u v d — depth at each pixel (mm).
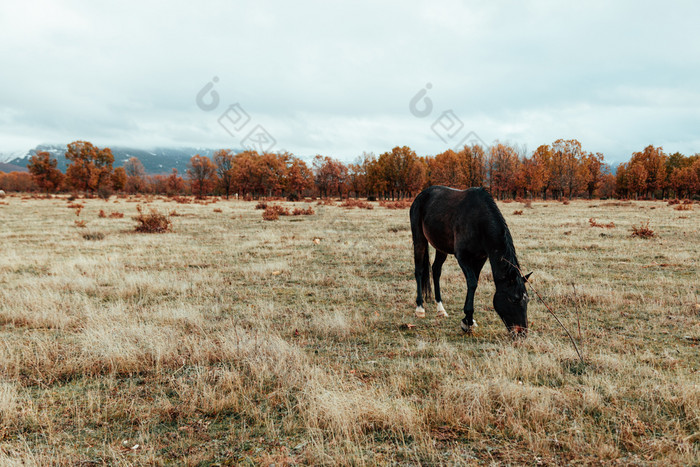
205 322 5582
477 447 2730
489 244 4871
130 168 94938
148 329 4996
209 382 3766
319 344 4855
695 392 3240
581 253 11188
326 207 37562
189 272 9141
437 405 3156
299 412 3180
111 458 2682
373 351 4613
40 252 11859
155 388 3717
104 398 3529
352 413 3039
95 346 4504
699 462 2459
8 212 28375
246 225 20406
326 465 2543
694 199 59438
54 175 81438
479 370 3932
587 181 64750
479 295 7059
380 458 2625
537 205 40906
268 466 2549
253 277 8641
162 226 17797
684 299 6387
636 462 2502
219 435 2947
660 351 4441
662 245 12211
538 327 5332
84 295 7066
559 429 2908
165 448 2789
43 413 3238
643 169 63594
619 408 3158
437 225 5754
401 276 8867
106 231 17328
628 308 6094
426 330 5383
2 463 2500
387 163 71062
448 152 66000
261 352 4270
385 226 19484
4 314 5844
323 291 7574
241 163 64812
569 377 3777
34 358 4270
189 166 73938
